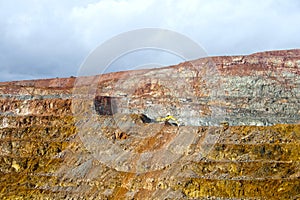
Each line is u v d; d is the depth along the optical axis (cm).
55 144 9531
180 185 7162
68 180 8256
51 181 8419
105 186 7738
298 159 7812
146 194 7225
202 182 7138
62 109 11056
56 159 9056
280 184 7031
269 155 7912
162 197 7044
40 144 9619
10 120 10912
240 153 7888
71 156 8812
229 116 11938
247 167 7500
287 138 8525
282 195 6844
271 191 6950
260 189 7000
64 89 12781
